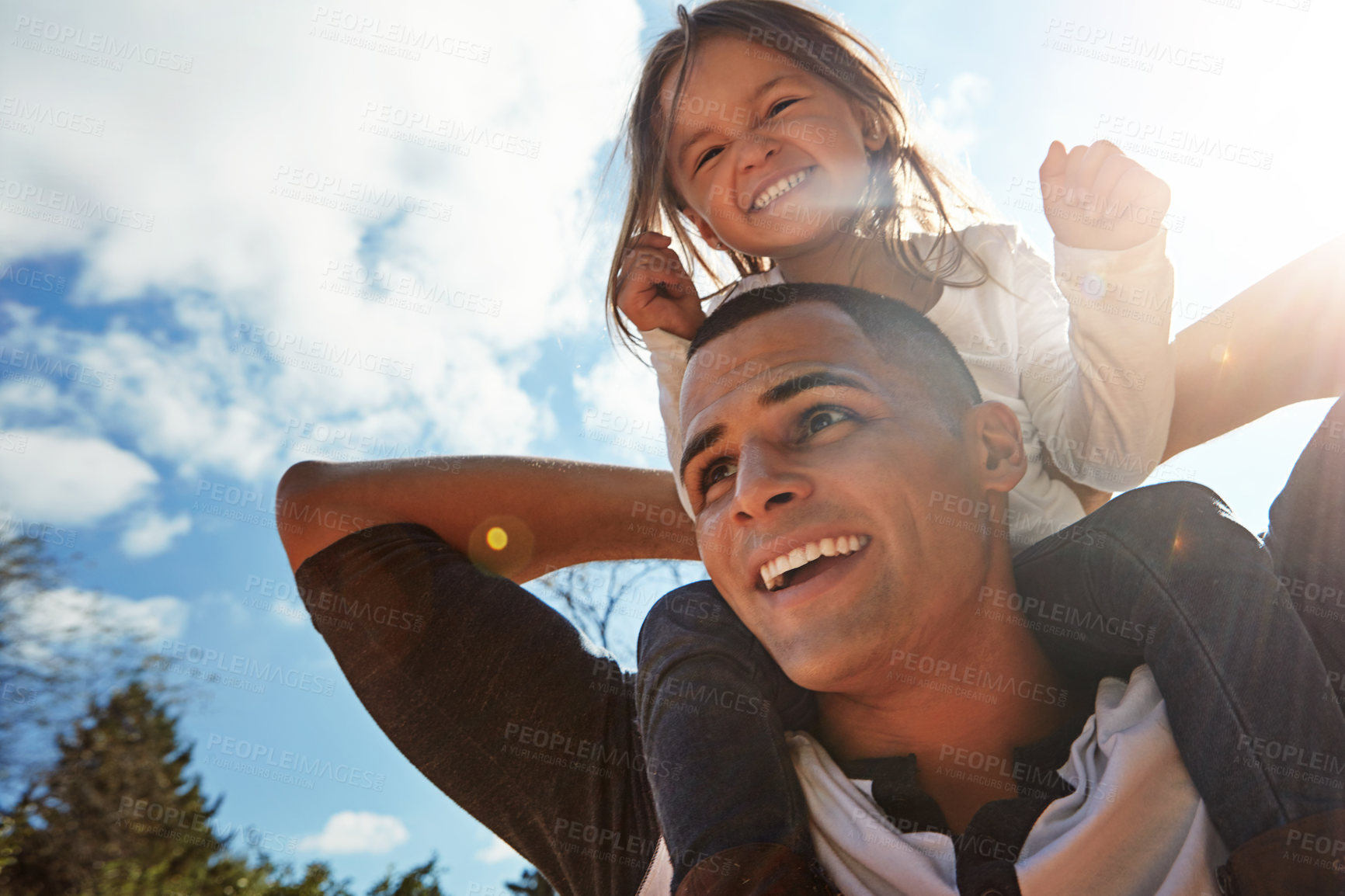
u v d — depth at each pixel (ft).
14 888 34.65
